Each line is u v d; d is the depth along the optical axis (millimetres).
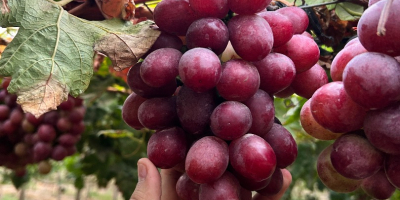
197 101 177
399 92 142
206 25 171
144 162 210
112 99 603
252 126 180
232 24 178
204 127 179
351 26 304
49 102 180
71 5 260
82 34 204
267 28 174
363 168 165
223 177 175
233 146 173
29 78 184
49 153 433
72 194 2879
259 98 181
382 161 167
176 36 198
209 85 161
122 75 523
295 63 198
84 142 644
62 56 195
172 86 192
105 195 2916
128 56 192
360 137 169
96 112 600
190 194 194
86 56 198
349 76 147
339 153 169
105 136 642
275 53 190
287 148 189
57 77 187
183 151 188
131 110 208
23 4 203
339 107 164
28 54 191
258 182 185
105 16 236
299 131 578
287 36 186
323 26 304
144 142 648
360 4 267
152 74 172
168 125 193
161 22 188
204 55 161
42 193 2801
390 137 149
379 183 187
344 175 171
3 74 186
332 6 299
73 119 437
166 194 253
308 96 213
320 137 203
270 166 165
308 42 198
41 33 198
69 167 842
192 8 181
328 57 305
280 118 484
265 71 184
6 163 454
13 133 429
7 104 432
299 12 207
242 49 172
